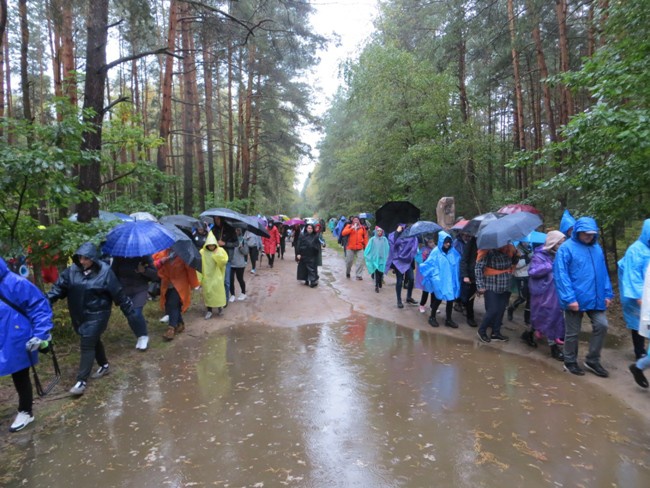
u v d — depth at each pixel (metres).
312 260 10.84
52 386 4.47
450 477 2.92
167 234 5.71
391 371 5.02
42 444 3.50
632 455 3.19
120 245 5.36
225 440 3.48
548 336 5.40
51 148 5.10
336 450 3.29
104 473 3.06
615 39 6.56
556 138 13.05
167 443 3.46
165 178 10.24
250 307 8.59
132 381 4.84
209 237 7.62
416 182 16.86
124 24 8.63
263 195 34.56
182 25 12.51
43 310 3.83
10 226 5.32
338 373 4.97
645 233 4.60
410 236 7.85
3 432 3.73
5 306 3.61
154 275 5.95
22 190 5.12
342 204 34.06
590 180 6.87
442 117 16.02
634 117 5.16
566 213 6.29
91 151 5.97
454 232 8.41
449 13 13.19
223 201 20.52
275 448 3.34
